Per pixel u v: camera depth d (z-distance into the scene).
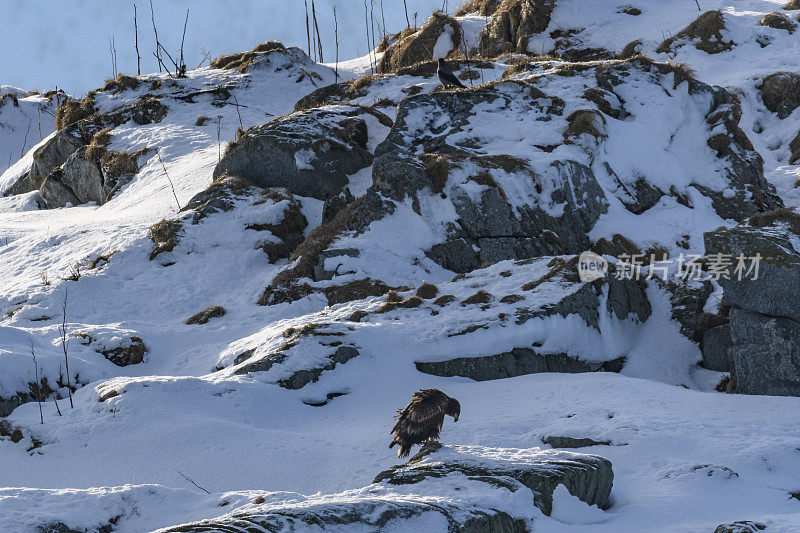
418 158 55.75
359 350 37.56
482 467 21.75
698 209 57.34
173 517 20.42
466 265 51.88
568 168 53.88
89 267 55.75
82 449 28.56
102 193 81.81
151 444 28.53
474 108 61.53
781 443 25.67
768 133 73.38
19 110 124.38
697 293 45.88
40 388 36.44
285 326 42.53
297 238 58.69
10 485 26.56
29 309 49.94
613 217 54.59
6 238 65.31
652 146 60.28
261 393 33.50
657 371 42.06
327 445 28.44
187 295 52.00
